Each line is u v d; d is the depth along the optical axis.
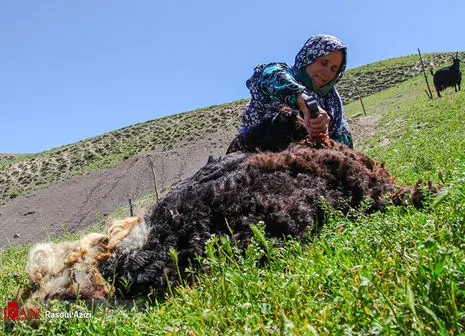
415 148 5.38
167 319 0.95
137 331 0.92
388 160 5.06
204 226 1.19
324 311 0.76
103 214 19.52
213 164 1.37
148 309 1.05
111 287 1.08
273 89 1.57
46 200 22.44
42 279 1.11
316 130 1.49
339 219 1.25
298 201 1.28
